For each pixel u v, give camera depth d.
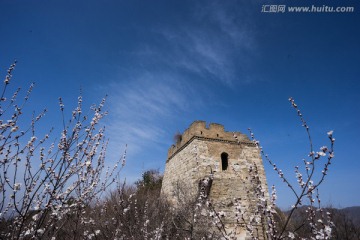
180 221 8.39
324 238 2.85
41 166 3.25
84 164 3.70
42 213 3.07
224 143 16.36
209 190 13.77
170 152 20.78
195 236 6.34
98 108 4.19
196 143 15.59
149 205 9.23
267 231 3.41
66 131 3.56
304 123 3.08
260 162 16.34
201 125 16.34
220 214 4.13
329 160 2.86
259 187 3.88
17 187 2.97
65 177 3.32
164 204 11.08
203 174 14.45
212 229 5.98
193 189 13.65
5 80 3.52
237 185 14.50
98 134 4.14
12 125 3.39
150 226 7.17
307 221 3.21
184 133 17.94
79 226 4.26
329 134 2.87
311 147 2.98
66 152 3.42
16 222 3.10
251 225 3.77
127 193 8.02
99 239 5.08
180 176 16.84
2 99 3.45
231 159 15.86
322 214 2.97
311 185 3.06
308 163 3.18
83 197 3.62
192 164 15.12
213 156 15.51
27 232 2.96
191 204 9.39
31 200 2.88
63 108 3.75
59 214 3.30
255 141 4.04
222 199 13.45
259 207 3.59
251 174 4.34
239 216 4.11
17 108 3.52
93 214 5.19
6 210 3.29
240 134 17.22
